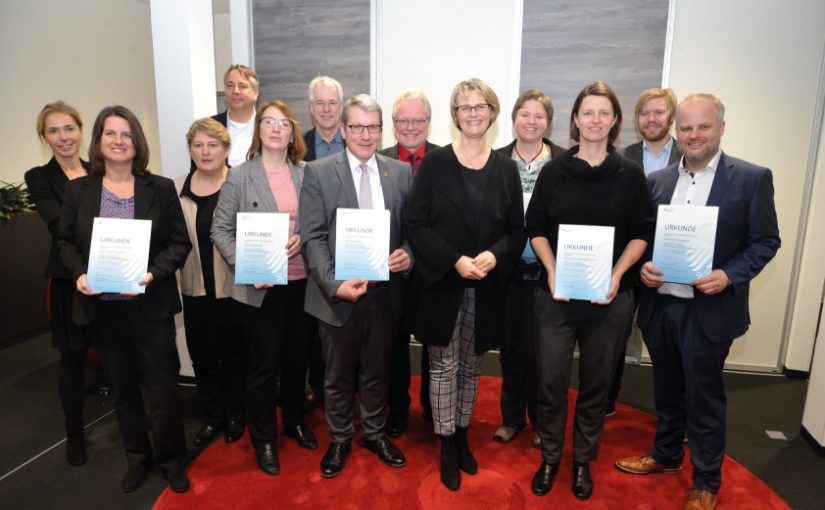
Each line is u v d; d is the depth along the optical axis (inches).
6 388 120.6
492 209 73.3
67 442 87.8
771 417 108.5
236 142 108.2
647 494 80.0
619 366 104.0
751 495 81.3
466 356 80.0
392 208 77.7
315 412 106.3
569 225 70.2
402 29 132.4
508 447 93.4
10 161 160.9
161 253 74.6
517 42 127.6
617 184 69.7
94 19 184.1
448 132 135.2
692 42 121.2
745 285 69.5
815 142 121.0
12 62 159.2
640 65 123.0
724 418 73.8
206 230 87.9
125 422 79.4
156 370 76.4
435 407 80.0
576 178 71.2
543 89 128.4
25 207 152.6
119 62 195.6
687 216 68.2
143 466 82.7
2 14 156.1
